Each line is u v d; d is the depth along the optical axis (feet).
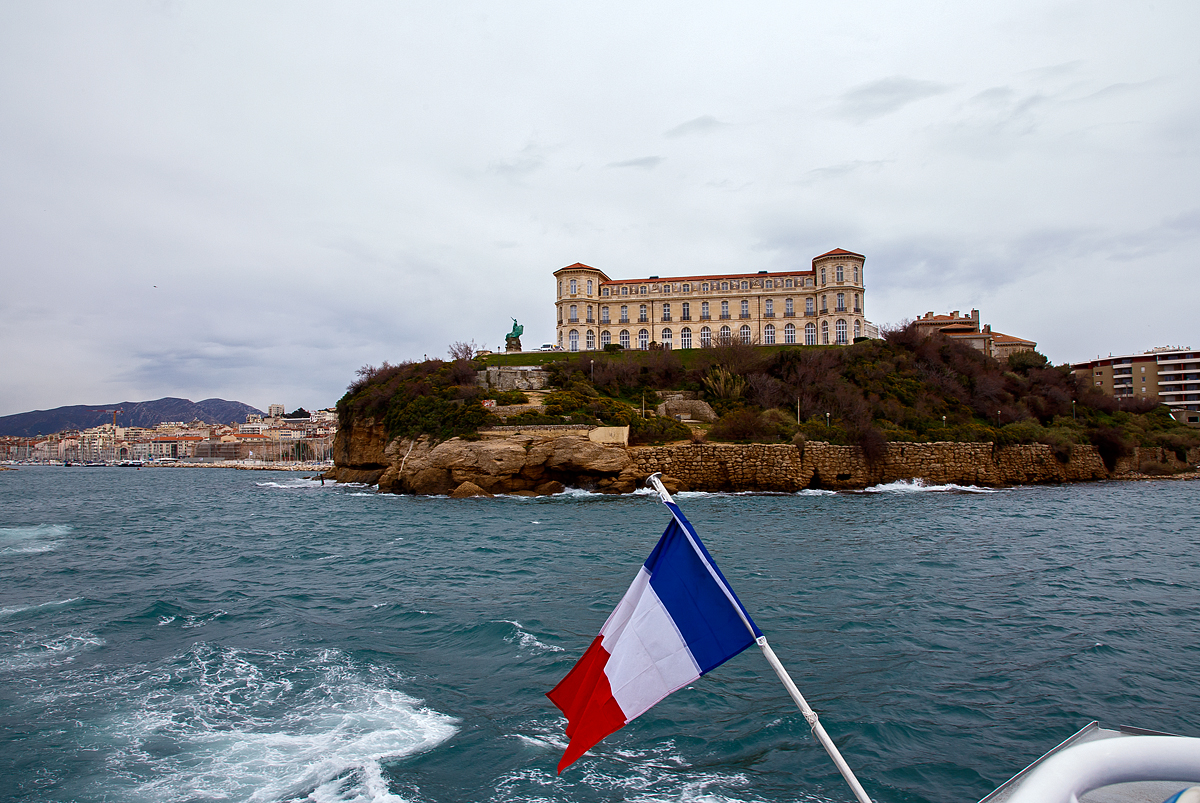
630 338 422.82
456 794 37.06
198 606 75.25
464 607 74.02
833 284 392.88
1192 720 45.68
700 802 36.47
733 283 415.64
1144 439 310.24
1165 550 109.91
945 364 329.93
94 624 68.03
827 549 110.52
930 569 93.97
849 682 52.80
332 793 36.94
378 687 51.34
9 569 100.73
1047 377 351.87
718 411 293.43
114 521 173.88
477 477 220.23
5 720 45.52
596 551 111.75
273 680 52.60
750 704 49.08
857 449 239.50
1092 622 68.03
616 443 230.07
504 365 345.31
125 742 42.55
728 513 166.71
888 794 37.37
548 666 55.77
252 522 166.09
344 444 324.39
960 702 48.91
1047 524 142.61
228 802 36.04
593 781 38.65
